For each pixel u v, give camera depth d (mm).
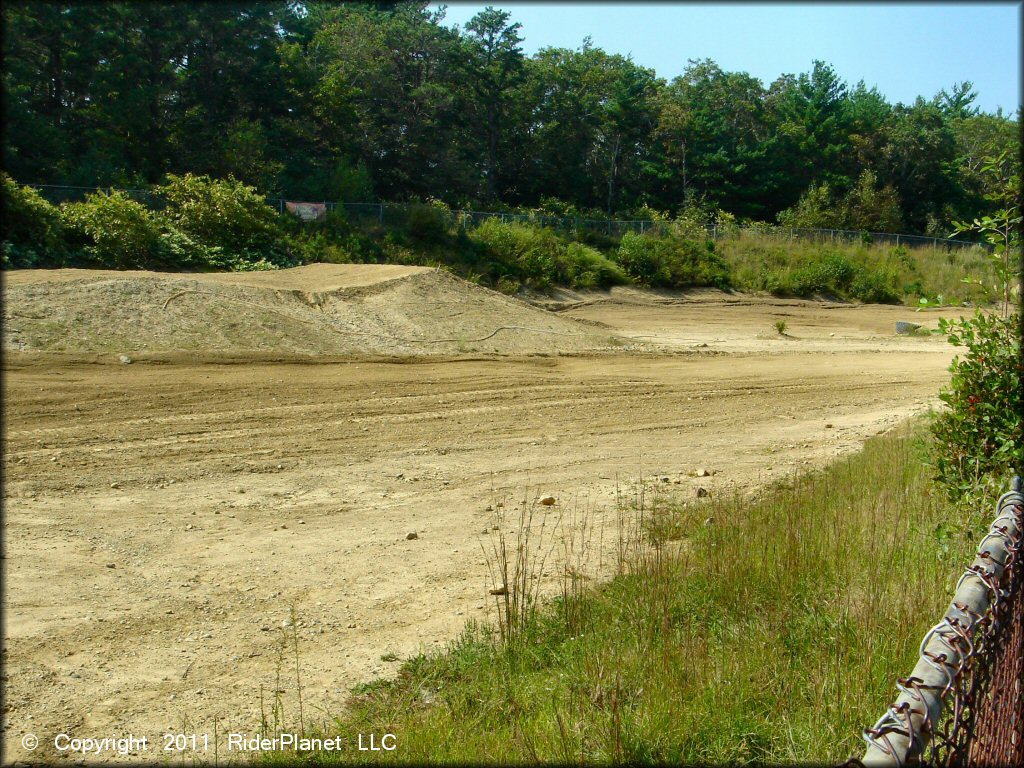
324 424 12812
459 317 21797
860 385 20062
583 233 45438
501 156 65438
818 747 4359
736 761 4336
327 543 8141
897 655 5137
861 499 8742
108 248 26797
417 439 12453
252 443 11492
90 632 6004
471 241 39562
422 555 7938
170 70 42594
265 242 32000
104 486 9289
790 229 55438
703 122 70625
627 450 12656
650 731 4465
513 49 62375
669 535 8453
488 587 7168
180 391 13773
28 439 10688
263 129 46844
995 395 7023
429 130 58656
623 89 67500
